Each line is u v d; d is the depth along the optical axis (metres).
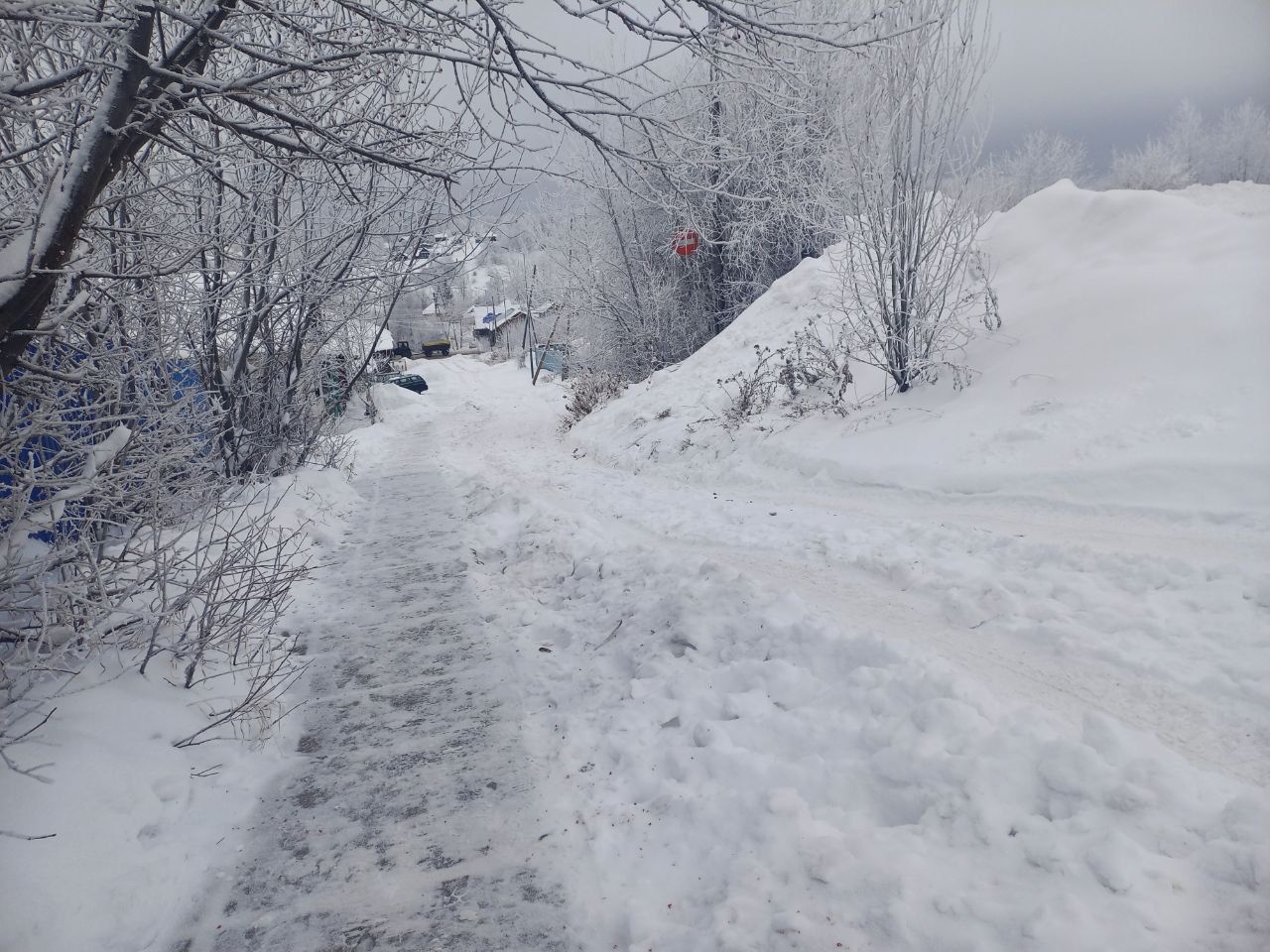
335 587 7.31
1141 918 2.22
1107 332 8.23
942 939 2.35
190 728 4.18
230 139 5.48
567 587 6.69
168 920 3.02
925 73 8.78
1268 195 9.98
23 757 3.34
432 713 4.65
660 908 2.86
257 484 9.11
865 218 9.74
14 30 3.50
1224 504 5.42
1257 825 2.39
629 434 14.50
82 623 4.08
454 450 18.70
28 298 3.46
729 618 4.93
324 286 9.20
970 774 2.88
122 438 4.17
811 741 3.55
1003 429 7.72
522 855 3.29
